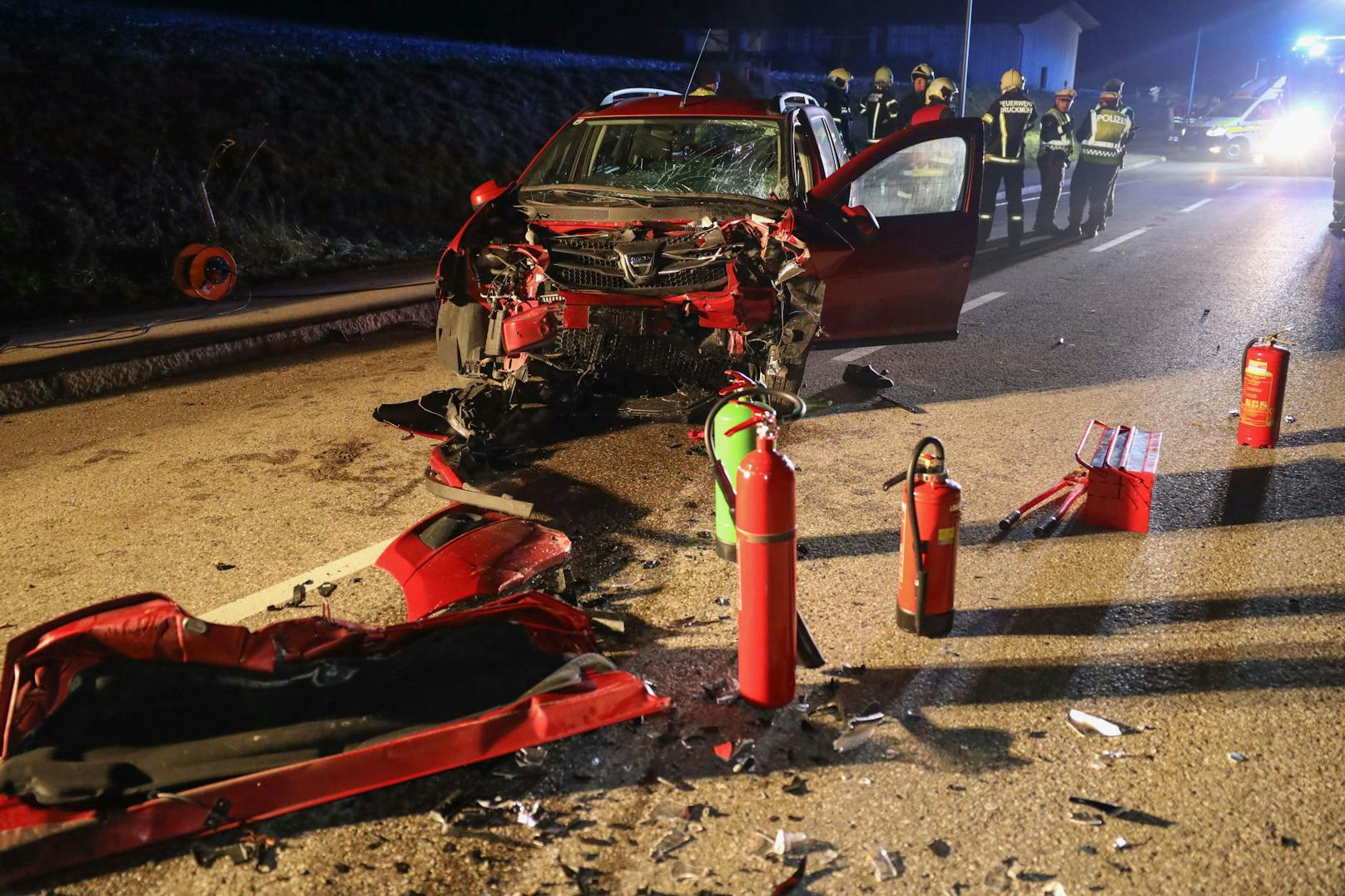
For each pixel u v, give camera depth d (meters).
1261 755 2.76
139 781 2.54
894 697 3.06
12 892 2.34
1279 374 5.10
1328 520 4.33
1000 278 10.80
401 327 9.09
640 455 5.27
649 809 2.60
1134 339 7.82
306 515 4.57
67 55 13.35
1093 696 3.05
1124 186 21.41
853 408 6.09
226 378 7.22
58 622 2.64
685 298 5.14
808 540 4.23
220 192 12.15
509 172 15.73
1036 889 2.31
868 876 2.36
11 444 5.72
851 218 5.56
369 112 15.18
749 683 2.98
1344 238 13.09
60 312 8.89
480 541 3.79
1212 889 2.29
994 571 3.91
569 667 2.88
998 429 5.66
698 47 30.95
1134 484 4.20
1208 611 3.56
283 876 2.38
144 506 4.71
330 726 2.69
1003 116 12.66
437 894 2.33
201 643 2.70
